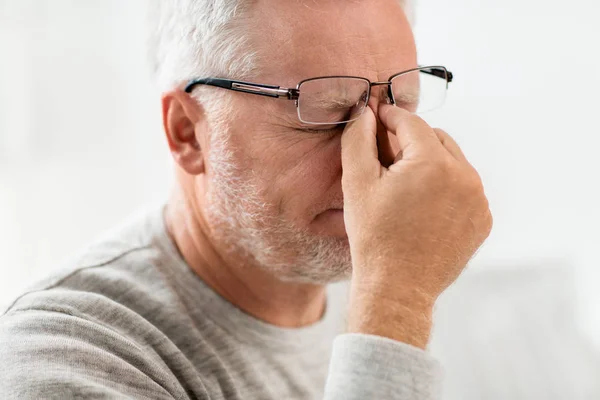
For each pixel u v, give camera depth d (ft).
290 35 3.04
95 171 6.53
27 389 2.50
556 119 6.50
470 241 2.86
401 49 3.20
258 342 3.55
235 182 3.27
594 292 6.35
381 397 2.51
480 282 6.15
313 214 3.20
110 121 6.53
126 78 6.50
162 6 3.58
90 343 2.84
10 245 6.31
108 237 3.74
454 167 2.82
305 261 3.33
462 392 5.59
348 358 2.60
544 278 6.28
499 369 5.69
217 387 3.27
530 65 6.48
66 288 3.23
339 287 4.19
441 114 6.53
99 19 6.41
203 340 3.36
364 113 3.05
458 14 6.48
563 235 6.55
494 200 6.60
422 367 2.58
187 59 3.34
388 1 3.23
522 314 6.02
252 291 3.56
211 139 3.31
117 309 3.13
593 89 6.42
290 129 3.11
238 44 3.12
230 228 3.39
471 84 6.53
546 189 6.57
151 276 3.45
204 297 3.50
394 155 3.11
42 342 2.71
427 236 2.75
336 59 3.02
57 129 6.41
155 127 6.59
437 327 5.78
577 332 6.08
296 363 3.67
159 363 3.09
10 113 6.31
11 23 6.27
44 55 6.34
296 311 3.74
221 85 3.18
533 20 6.43
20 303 3.13
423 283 2.73
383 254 2.75
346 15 3.06
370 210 2.82
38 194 6.37
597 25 6.34
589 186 6.49
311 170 3.14
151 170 6.63
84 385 2.54
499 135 6.56
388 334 2.63
